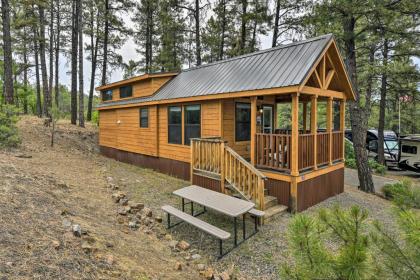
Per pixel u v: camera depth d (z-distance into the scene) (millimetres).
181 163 8914
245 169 5805
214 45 17641
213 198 4941
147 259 3336
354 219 1821
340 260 1566
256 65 7199
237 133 8211
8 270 2139
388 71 11562
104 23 18891
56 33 20547
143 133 10781
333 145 7797
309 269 1651
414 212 1751
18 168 5316
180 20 16656
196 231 4836
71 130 14789
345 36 9117
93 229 3574
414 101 13102
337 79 7758
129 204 5402
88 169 8023
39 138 11523
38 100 21312
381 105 15336
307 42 6652
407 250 1674
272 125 9422
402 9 8336
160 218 5066
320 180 6949
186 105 8695
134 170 9859
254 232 4879
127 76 21422
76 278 2326
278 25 13727
